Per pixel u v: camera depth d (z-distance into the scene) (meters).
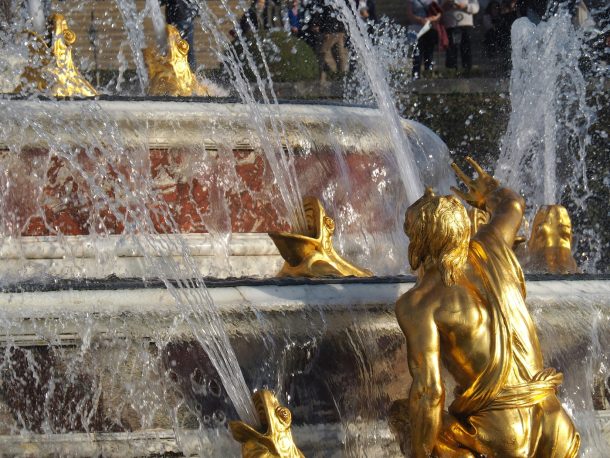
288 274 7.41
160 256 7.51
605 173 20.53
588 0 21.34
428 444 6.04
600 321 6.89
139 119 8.13
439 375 6.03
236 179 8.41
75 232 8.04
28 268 7.95
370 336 6.50
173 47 10.31
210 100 8.55
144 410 6.23
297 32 21.34
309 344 6.38
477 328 6.09
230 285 6.51
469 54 22.80
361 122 8.98
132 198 8.08
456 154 21.94
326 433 6.48
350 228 8.91
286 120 8.59
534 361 6.17
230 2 22.75
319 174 8.73
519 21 19.02
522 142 18.84
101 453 6.19
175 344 6.23
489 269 6.29
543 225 8.64
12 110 8.00
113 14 22.25
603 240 20.42
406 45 22.31
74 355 6.15
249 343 6.29
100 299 6.19
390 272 9.13
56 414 6.17
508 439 6.00
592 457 6.93
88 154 8.04
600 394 7.02
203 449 6.27
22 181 8.01
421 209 6.24
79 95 8.58
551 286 6.99
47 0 11.59
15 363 6.12
